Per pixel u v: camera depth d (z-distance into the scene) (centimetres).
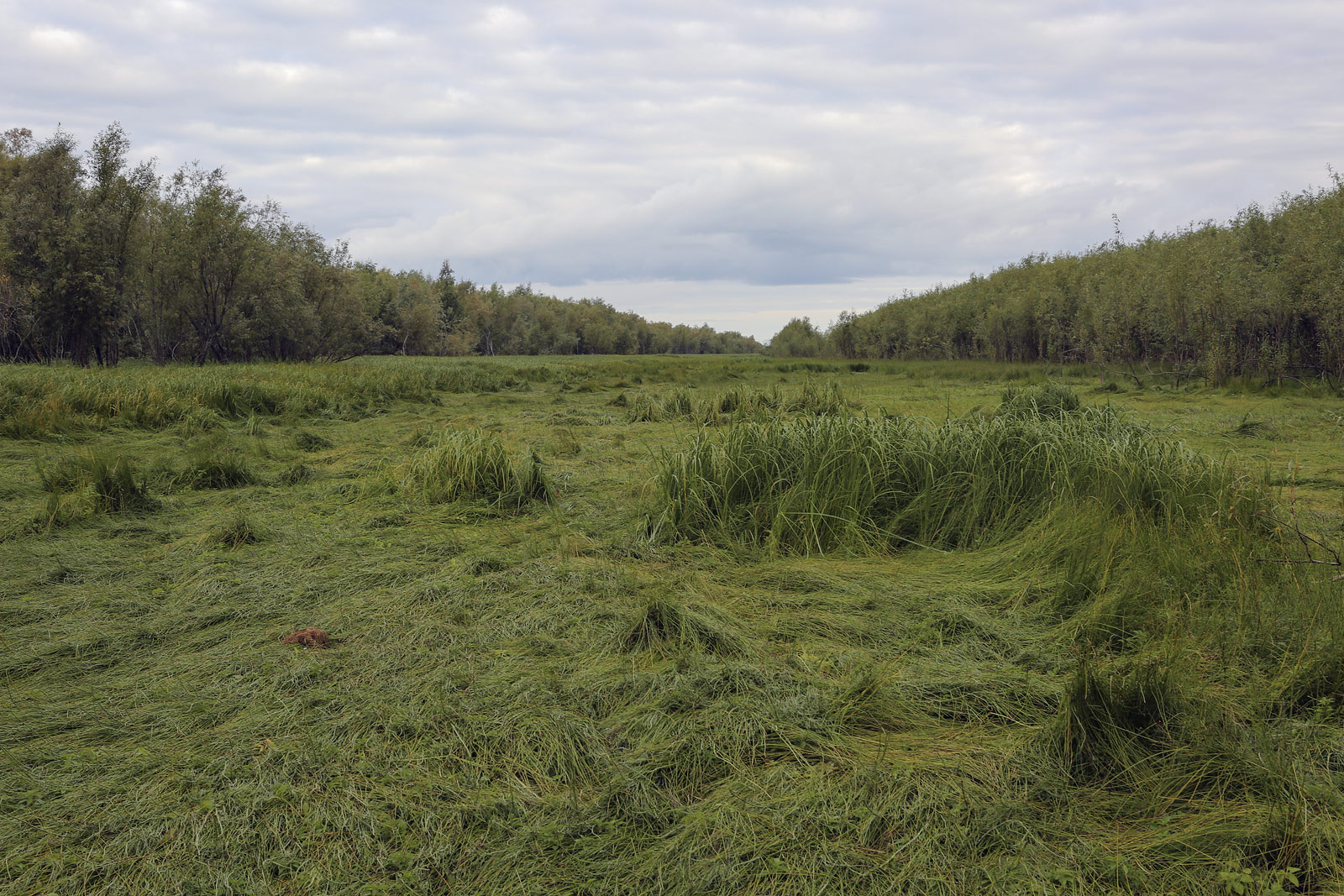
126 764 258
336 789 244
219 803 237
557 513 620
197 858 215
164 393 1205
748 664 329
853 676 323
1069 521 470
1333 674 301
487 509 621
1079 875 206
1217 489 510
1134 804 236
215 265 2917
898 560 497
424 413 1427
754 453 592
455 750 266
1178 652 302
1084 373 2367
